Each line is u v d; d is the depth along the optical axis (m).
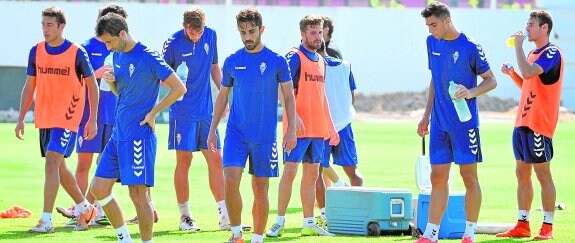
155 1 106.25
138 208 20.70
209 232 26.20
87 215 26.50
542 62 24.91
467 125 22.66
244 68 21.78
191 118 26.81
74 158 51.47
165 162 49.97
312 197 25.42
